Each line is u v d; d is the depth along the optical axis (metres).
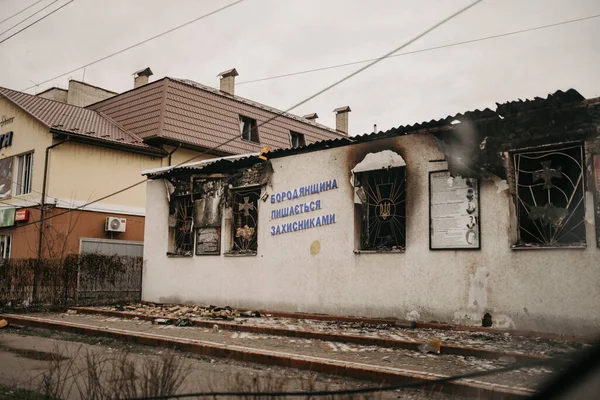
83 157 20.17
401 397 6.16
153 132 21.98
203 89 24.62
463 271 10.24
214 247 14.75
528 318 9.39
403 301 10.98
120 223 20.42
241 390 4.51
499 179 9.96
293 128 28.59
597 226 8.82
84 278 16.27
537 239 9.62
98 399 5.08
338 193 12.30
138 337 10.06
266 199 13.73
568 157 9.36
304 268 12.70
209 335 10.26
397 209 11.52
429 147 10.93
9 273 15.68
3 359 8.41
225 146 24.05
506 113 9.67
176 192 15.85
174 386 5.27
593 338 8.43
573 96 8.87
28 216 19.56
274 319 12.22
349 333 9.71
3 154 21.62
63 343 10.23
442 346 8.27
